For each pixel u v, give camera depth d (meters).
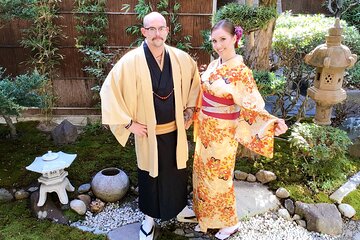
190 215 2.52
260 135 2.02
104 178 2.65
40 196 2.53
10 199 2.71
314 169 2.87
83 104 4.08
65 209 2.57
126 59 1.95
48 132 3.75
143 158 2.13
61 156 2.66
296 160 3.14
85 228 2.44
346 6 5.18
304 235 2.41
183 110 2.14
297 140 2.85
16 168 3.04
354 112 3.97
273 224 2.49
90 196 2.72
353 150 3.35
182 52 2.08
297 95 3.81
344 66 2.61
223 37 1.89
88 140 3.57
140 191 2.26
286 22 3.64
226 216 2.31
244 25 2.42
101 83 3.89
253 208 2.61
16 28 3.66
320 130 2.87
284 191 2.71
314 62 2.71
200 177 2.26
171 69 2.00
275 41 3.34
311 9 5.73
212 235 2.41
